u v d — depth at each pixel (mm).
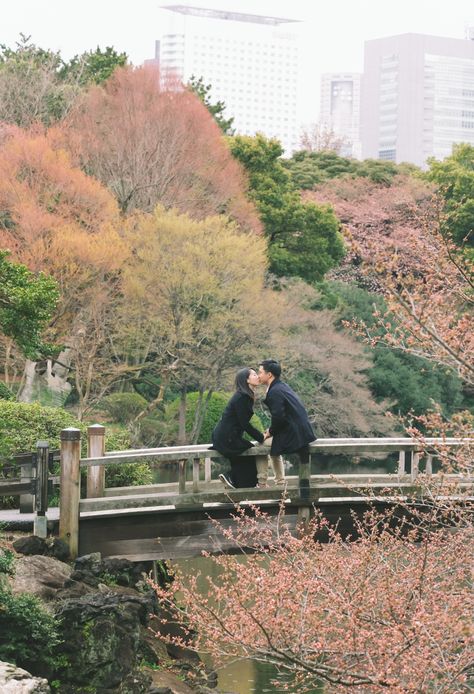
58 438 13461
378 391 31906
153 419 27500
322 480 11000
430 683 6461
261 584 7219
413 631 6617
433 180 41125
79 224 24062
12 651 7719
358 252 6980
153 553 10469
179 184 29219
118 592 9656
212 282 23938
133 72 31266
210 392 25781
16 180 24031
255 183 33656
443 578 7930
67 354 24766
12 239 22922
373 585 7602
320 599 7719
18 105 31781
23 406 13898
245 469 10516
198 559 14562
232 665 10492
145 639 9477
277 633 7145
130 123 28906
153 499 10273
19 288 8523
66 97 32438
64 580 9195
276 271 33312
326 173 44469
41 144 24719
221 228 25562
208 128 30344
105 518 10375
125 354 25375
